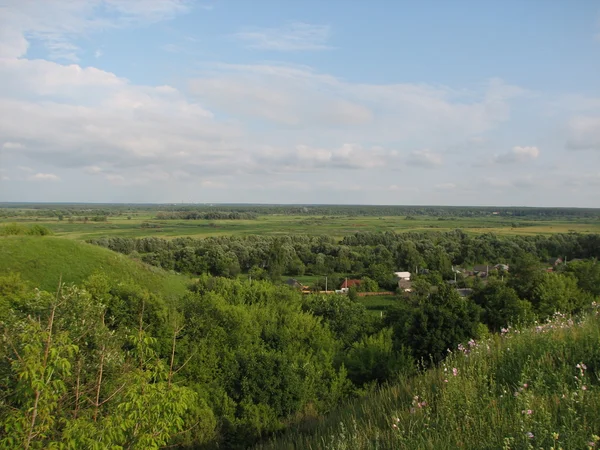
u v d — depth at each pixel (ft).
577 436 12.35
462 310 82.74
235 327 77.87
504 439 12.37
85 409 21.02
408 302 142.92
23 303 53.83
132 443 19.07
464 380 18.11
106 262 119.65
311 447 18.04
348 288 205.77
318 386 61.82
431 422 15.85
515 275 158.40
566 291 126.11
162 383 20.99
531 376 17.58
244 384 55.26
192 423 44.27
